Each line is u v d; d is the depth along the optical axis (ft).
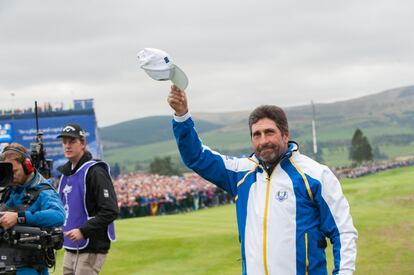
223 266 47.93
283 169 16.66
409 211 79.10
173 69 15.57
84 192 25.59
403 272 43.60
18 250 19.58
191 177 197.98
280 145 16.57
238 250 53.01
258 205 16.66
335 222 16.35
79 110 142.31
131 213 119.96
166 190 136.05
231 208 111.24
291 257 16.11
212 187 148.56
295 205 16.29
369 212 78.69
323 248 16.47
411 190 108.37
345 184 162.71
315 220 16.43
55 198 20.65
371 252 50.80
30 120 142.10
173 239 56.59
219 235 58.29
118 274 46.14
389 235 58.08
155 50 15.29
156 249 53.57
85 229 24.67
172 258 51.06
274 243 16.22
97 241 25.59
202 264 48.83
